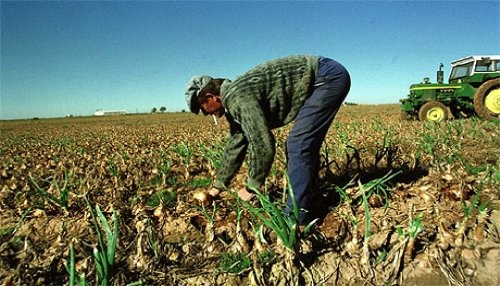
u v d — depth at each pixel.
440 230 2.36
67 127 25.12
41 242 2.82
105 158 6.18
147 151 7.45
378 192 3.10
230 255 2.39
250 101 2.38
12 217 3.33
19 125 34.00
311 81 2.48
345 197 2.71
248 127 2.38
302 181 2.50
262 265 2.19
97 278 2.08
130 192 3.99
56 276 2.28
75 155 7.23
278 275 2.14
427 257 2.25
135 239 2.44
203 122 22.19
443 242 2.32
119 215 3.05
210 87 2.55
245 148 2.89
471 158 4.59
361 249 2.34
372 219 2.75
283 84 2.46
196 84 2.59
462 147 5.44
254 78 2.42
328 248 2.41
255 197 3.09
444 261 2.19
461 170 3.76
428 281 2.10
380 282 2.12
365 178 3.71
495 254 2.25
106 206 3.39
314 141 2.53
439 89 11.71
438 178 3.49
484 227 2.47
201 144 6.28
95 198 3.67
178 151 6.17
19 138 14.91
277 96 2.48
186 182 4.37
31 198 3.82
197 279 2.22
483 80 11.17
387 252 2.31
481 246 2.33
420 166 4.14
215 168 4.35
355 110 27.94
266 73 2.44
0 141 13.73
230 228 2.74
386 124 11.00
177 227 2.90
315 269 2.23
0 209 3.57
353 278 2.17
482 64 11.45
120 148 8.34
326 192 3.30
